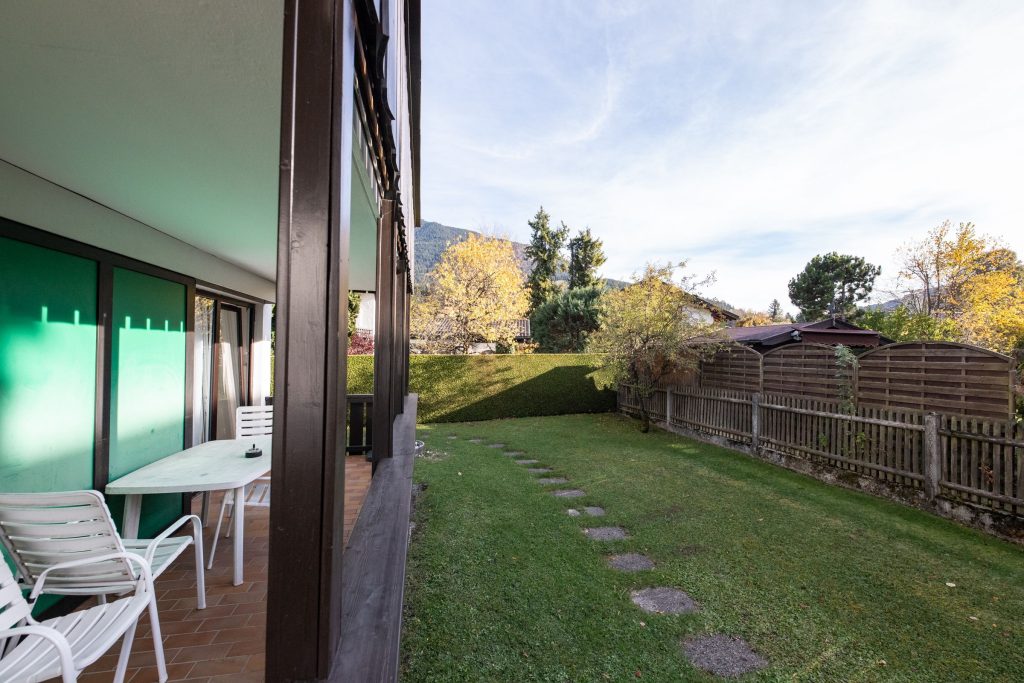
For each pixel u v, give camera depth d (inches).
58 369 105.0
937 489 196.1
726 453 310.2
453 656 101.4
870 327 558.9
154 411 144.2
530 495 216.2
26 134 77.0
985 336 471.8
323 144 35.4
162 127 74.3
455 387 454.9
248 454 138.7
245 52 53.4
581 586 132.3
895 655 105.4
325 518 36.5
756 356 323.6
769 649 106.8
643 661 101.5
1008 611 123.5
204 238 155.6
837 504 207.8
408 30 199.5
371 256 194.7
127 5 44.2
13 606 67.5
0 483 90.7
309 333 35.4
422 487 227.6
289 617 36.4
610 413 498.9
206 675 86.5
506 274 706.8
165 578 123.7
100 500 75.9
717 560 151.2
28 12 44.9
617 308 398.9
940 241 661.3
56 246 103.5
